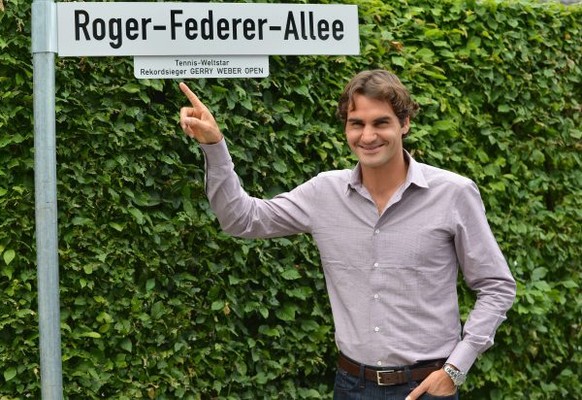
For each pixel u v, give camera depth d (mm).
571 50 4656
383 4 4102
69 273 3379
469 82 4316
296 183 3855
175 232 3559
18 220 3295
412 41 4191
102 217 3438
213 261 3686
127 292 3500
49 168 2680
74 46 2785
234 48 2938
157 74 2879
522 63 4488
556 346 4617
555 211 4598
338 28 3062
